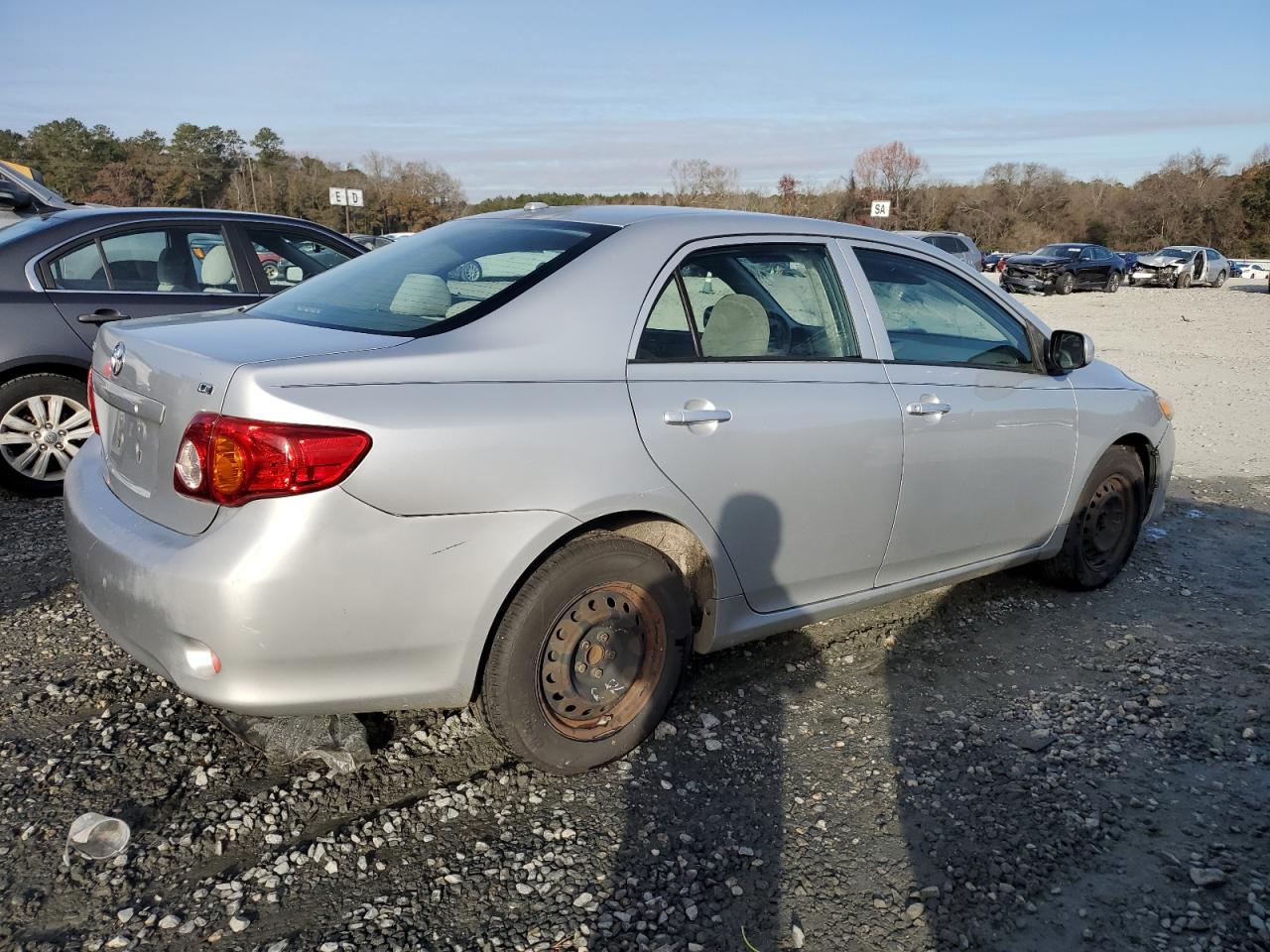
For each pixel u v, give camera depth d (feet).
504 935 7.58
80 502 9.41
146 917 7.62
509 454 8.52
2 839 8.43
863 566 11.70
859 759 10.25
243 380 7.83
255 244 20.18
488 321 9.12
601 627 9.55
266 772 9.56
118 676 11.27
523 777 9.64
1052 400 13.50
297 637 7.90
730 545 10.25
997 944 7.67
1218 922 7.96
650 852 8.63
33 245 17.78
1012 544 13.61
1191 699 11.78
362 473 7.89
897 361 11.82
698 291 10.34
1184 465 24.66
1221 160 276.00
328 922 7.65
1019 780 9.92
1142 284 123.03
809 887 8.25
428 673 8.57
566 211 11.34
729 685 11.73
